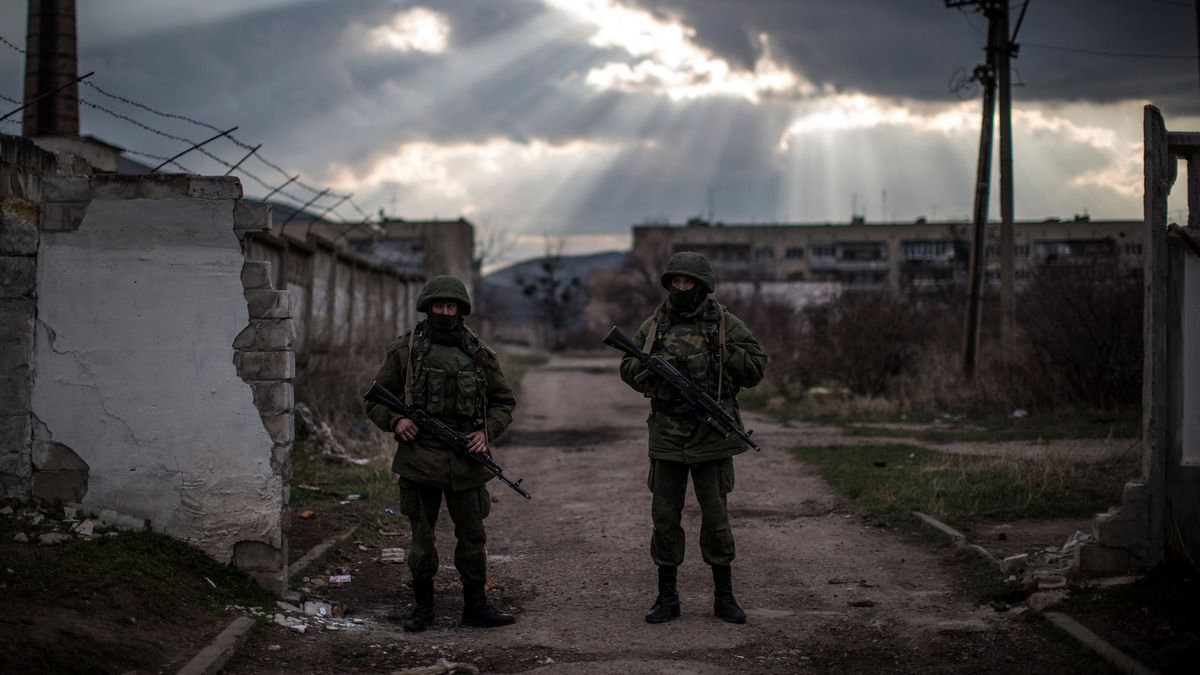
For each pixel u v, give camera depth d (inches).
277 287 575.2
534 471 454.9
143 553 211.6
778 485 390.6
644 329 220.8
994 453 432.5
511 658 188.5
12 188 269.7
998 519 303.1
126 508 222.1
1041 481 344.5
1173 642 175.5
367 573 260.4
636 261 2910.9
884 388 735.7
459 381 206.4
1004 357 684.1
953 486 346.6
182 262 223.5
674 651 192.2
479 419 210.7
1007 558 238.7
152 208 224.1
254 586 219.8
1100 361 581.6
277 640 194.1
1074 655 179.0
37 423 222.8
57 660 158.1
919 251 3078.2
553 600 235.5
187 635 184.5
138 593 193.5
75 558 198.8
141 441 222.1
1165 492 214.2
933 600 227.5
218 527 221.1
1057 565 235.0
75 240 224.1
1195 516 214.1
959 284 1306.6
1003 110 720.3
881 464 418.6
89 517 221.0
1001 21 707.4
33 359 223.6
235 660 179.6
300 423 470.3
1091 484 343.9
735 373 215.9
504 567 270.5
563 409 796.6
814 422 631.2
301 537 282.2
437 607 229.1
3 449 222.7
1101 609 196.4
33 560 194.4
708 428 211.2
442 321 208.2
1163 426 213.9
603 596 238.2
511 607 229.3
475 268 2407.7
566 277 3459.6
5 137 265.6
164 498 221.8
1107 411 571.5
